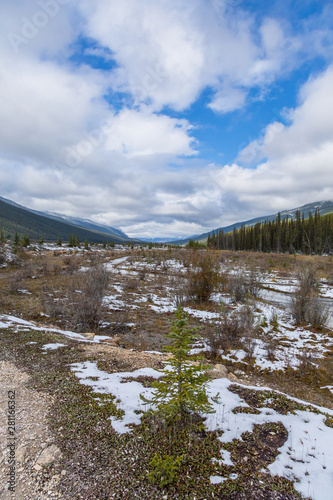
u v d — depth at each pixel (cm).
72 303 1362
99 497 246
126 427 358
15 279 1930
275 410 436
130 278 2519
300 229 6812
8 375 520
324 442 349
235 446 330
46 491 251
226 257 4412
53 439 329
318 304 1295
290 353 930
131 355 696
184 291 1730
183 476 275
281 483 273
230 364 833
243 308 1406
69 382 495
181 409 380
